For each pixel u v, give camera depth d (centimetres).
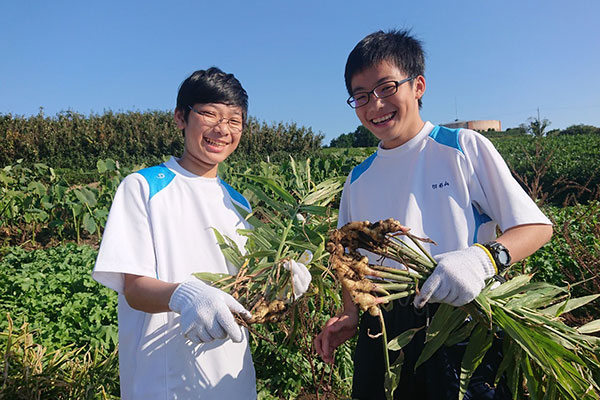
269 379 341
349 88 204
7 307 463
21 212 955
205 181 208
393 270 171
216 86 196
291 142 3391
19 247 828
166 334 187
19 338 288
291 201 244
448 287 155
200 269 195
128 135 2977
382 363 200
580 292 433
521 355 174
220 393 190
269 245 204
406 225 193
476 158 191
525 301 178
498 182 184
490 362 181
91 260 686
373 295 171
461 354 180
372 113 196
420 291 161
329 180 258
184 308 153
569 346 165
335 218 253
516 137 5447
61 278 562
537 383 176
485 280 176
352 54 199
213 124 198
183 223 196
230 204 216
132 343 191
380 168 213
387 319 200
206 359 191
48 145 2702
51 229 978
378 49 191
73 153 2788
